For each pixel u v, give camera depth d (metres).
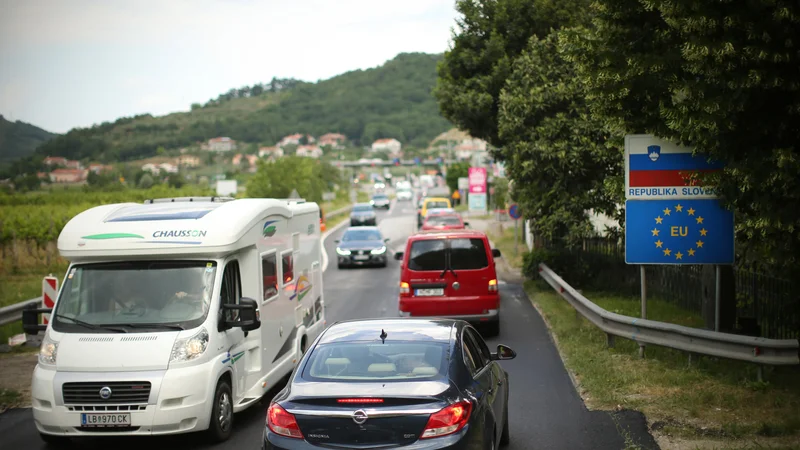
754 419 8.52
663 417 8.85
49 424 7.96
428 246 14.92
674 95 10.15
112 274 8.78
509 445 8.02
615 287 20.67
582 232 19.30
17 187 117.12
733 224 11.91
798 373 10.44
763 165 9.16
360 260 29.81
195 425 8.09
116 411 7.88
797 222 9.12
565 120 19.30
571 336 14.21
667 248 12.07
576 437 8.27
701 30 8.86
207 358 8.29
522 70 21.08
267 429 5.66
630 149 12.12
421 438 5.38
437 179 185.12
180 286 8.70
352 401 5.42
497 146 27.61
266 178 61.69
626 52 10.61
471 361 6.59
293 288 11.66
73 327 8.41
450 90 26.97
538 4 24.84
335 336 6.60
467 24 26.98
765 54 8.55
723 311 12.35
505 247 37.53
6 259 31.77
